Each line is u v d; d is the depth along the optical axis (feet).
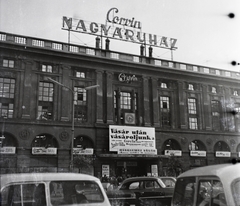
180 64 127.54
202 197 13.69
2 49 97.14
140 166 110.93
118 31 120.57
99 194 15.33
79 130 103.50
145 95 118.32
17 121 93.86
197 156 119.03
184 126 121.19
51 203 13.87
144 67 118.93
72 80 107.65
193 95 126.52
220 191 12.51
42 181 14.11
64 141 99.96
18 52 99.30
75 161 97.91
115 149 104.53
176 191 15.90
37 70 102.01
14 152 89.81
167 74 123.34
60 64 106.01
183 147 117.91
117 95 114.32
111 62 113.80
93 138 105.09
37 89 100.89
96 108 108.58
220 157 121.49
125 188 30.01
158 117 118.42
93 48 112.98
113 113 111.65
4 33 98.37
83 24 114.32
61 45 107.34
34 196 13.76
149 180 29.76
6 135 92.02
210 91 129.18
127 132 107.86
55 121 99.96
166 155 111.65
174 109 122.83
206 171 13.73
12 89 97.91
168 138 117.08
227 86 130.31
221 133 123.34
